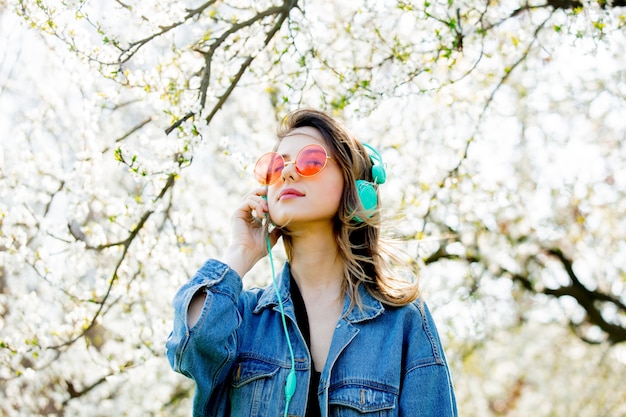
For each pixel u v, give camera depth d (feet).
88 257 14.99
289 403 5.85
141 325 16.79
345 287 6.36
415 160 17.40
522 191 20.22
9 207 15.42
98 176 13.16
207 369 5.87
